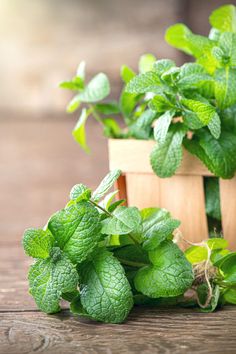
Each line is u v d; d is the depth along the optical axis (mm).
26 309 759
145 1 2473
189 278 720
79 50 2543
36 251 717
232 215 789
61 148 2020
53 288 708
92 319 731
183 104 765
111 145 815
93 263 724
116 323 720
